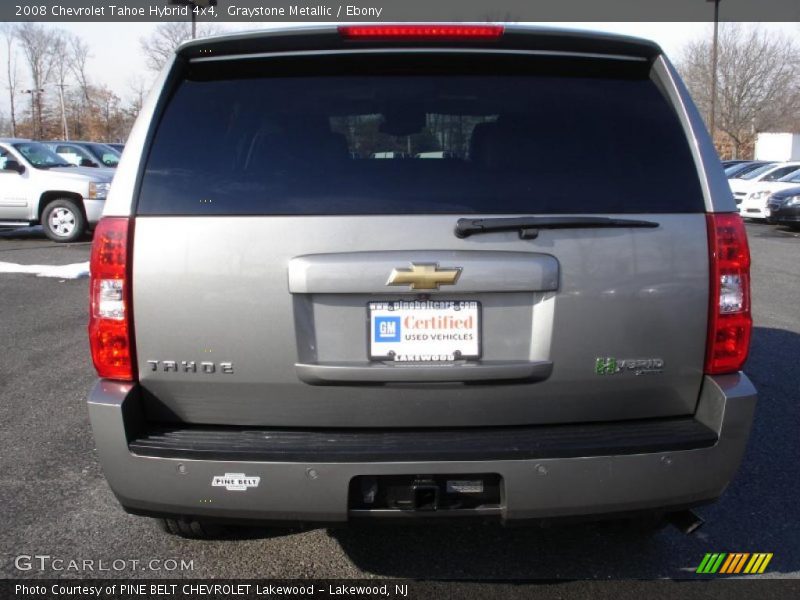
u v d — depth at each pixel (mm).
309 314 2520
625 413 2646
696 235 2578
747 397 2562
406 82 2734
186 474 2475
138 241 2510
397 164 2586
